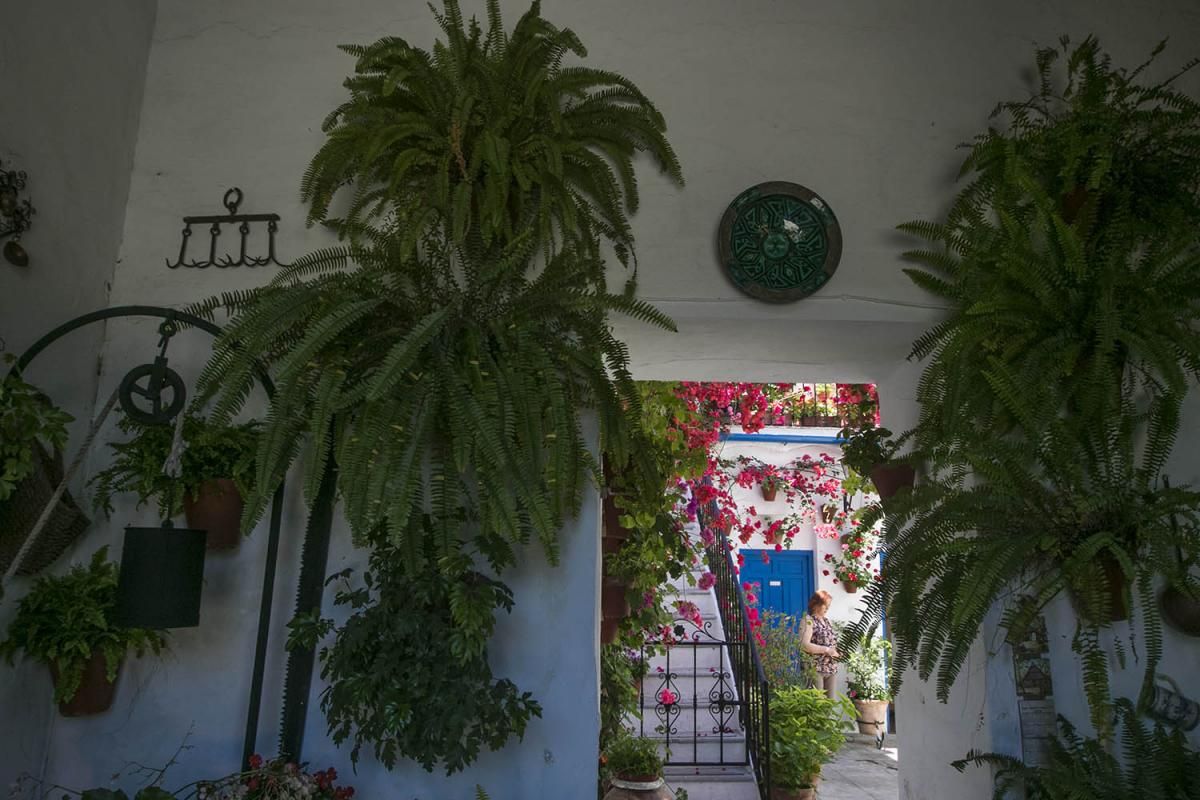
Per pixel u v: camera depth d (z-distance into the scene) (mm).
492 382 2396
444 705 2340
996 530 2635
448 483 2391
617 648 4262
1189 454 3049
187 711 2766
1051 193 2967
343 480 2307
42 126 2727
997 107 3199
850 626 2770
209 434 2424
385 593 2488
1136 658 2652
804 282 3043
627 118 3027
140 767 2721
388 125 2752
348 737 2711
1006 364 2740
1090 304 2684
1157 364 2512
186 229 3119
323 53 3279
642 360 3551
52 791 2689
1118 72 3125
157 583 2283
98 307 2984
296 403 2369
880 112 3260
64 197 2822
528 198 2865
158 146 3201
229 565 2859
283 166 3174
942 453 2729
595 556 2838
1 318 2549
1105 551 2572
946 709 3207
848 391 4539
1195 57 3457
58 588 2539
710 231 3111
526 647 2768
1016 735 2836
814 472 7504
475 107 2824
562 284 2637
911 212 3174
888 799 5355
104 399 2967
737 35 3307
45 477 2428
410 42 3279
